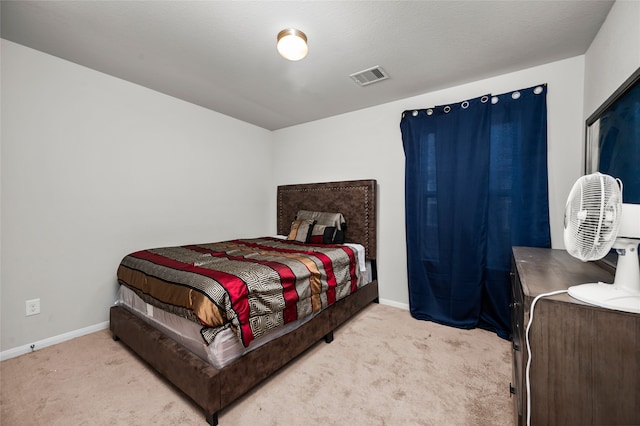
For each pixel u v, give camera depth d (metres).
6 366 1.91
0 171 1.97
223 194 3.56
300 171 3.94
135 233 2.71
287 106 3.25
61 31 1.85
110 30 1.83
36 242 2.13
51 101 2.18
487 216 2.51
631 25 1.35
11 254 2.03
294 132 4.00
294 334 1.91
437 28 1.79
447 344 2.24
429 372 1.86
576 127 2.17
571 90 2.18
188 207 3.17
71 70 2.27
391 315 2.86
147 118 2.78
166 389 1.69
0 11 1.65
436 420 1.45
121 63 2.28
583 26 1.76
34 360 1.99
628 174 1.26
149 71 2.41
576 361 0.90
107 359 2.01
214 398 1.40
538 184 2.28
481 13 1.64
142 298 2.01
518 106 2.35
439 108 2.72
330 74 2.44
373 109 3.24
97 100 2.43
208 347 1.47
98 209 2.46
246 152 3.86
